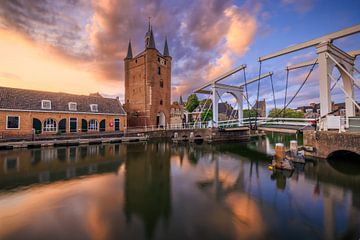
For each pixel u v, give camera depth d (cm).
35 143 1841
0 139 1825
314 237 444
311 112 5344
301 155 1088
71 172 1004
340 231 468
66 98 2542
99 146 2002
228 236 444
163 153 1627
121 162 1264
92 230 461
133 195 691
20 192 709
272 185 802
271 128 1614
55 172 998
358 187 756
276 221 512
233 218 527
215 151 1747
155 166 1166
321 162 1081
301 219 522
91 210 568
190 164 1228
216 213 555
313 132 1158
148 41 3559
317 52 1168
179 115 5284
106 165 1173
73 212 552
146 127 2997
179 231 462
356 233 459
